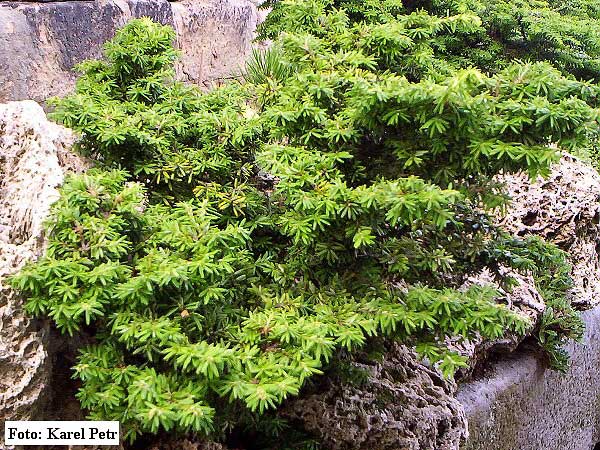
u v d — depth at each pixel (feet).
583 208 10.12
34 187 5.43
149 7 11.35
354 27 6.45
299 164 5.16
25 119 5.73
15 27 9.16
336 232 5.28
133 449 5.55
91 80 6.68
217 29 13.09
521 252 6.70
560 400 10.34
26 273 4.54
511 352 9.36
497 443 8.77
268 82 6.48
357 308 5.20
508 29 14.23
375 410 6.56
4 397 4.73
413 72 6.52
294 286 5.65
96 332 5.34
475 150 4.97
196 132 6.48
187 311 4.78
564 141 5.04
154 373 4.49
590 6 18.11
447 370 5.10
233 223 5.87
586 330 10.66
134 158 6.05
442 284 6.02
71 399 5.37
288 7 7.09
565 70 14.78
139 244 5.23
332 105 5.61
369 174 5.54
